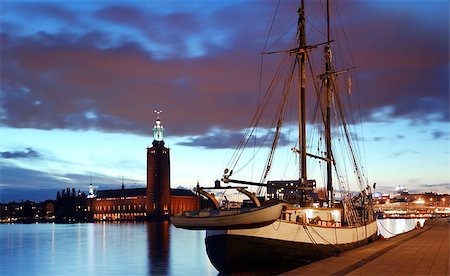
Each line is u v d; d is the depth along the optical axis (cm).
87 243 12938
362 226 5353
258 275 3841
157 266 6719
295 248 3919
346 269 3253
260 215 3425
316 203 5403
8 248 11500
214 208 3834
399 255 4119
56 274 6253
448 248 4778
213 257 3838
